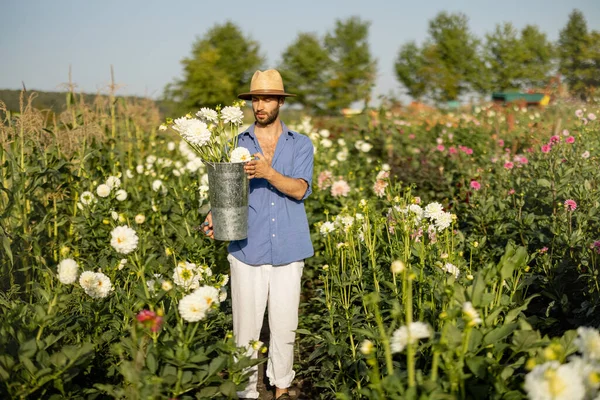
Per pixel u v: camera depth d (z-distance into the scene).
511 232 5.17
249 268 3.34
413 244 3.81
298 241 3.34
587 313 3.58
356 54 32.28
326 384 3.34
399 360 3.09
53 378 2.51
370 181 8.08
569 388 1.72
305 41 33.31
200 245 4.36
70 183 5.20
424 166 7.95
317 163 7.98
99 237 4.58
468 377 2.27
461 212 6.16
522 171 6.57
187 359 2.44
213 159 3.11
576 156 5.98
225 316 3.80
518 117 12.77
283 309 3.37
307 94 32.44
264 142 3.42
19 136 4.77
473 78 31.83
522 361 2.37
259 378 3.92
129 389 2.56
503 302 2.71
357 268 3.85
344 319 3.48
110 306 3.32
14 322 2.82
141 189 6.55
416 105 15.24
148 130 8.41
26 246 4.25
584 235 4.34
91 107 6.80
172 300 2.85
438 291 2.99
